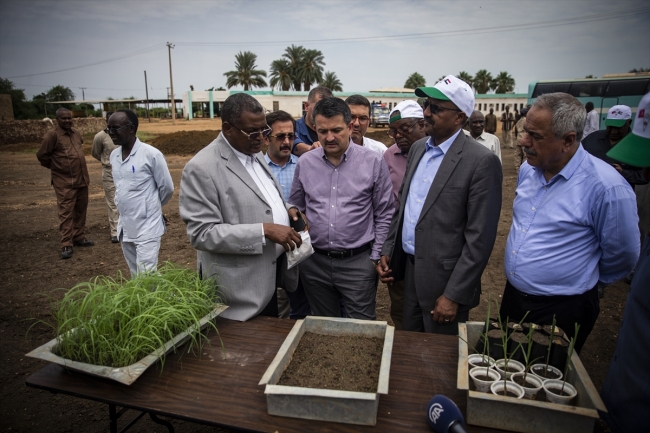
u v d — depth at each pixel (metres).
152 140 21.92
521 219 2.07
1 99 28.00
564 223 1.91
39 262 5.68
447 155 2.27
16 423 2.77
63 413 2.88
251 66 59.88
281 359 1.67
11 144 22.41
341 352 1.84
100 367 1.62
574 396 1.46
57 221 7.75
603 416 1.58
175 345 1.80
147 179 3.64
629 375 1.49
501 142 20.17
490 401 1.37
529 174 2.09
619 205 1.80
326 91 3.73
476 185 2.18
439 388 1.63
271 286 2.28
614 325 3.93
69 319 1.76
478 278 2.24
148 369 1.75
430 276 2.36
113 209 6.39
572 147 1.89
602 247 1.91
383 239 2.76
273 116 3.23
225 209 2.18
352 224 2.70
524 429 1.37
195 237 2.13
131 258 3.90
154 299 1.91
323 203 2.73
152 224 3.72
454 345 1.93
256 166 2.39
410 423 1.45
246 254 2.12
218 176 2.16
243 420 1.47
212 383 1.66
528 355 1.62
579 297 1.96
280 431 1.41
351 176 2.70
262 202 2.25
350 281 2.78
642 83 15.98
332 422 1.45
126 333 1.75
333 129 2.54
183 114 58.22
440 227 2.30
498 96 48.12
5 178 12.44
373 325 1.95
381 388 1.44
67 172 5.77
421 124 3.23
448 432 1.31
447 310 2.23
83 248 6.29
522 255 2.03
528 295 2.05
